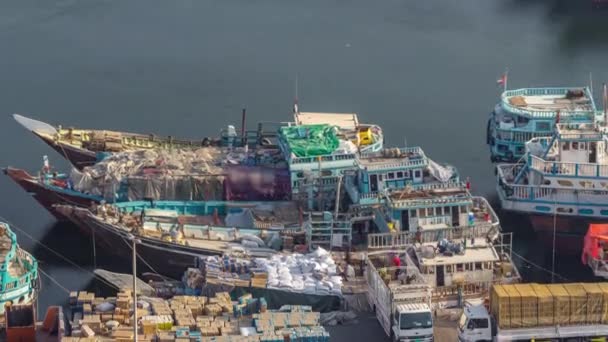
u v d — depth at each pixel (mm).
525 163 164250
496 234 147500
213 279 138750
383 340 131125
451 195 150250
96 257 158250
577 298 123938
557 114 169875
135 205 160375
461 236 146625
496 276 139125
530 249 160500
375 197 155375
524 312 123875
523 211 159750
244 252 148250
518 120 175750
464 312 126625
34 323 129000
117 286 147875
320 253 143750
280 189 163125
